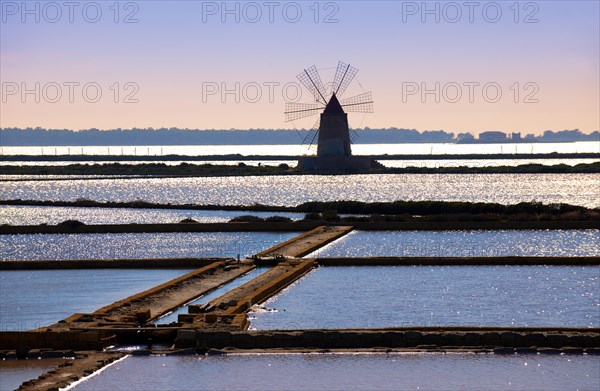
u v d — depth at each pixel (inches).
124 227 7864.2
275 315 4136.3
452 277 5201.8
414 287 4854.8
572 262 5689.0
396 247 6614.2
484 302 4451.3
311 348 3538.4
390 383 3159.5
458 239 7135.8
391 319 4050.2
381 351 3501.5
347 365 3351.4
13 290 4972.9
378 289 4803.2
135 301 4360.2
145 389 3083.2
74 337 3550.7
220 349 3523.6
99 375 3230.8
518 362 3373.5
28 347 3506.4
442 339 3558.1
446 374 3240.7
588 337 3523.6
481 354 3476.9
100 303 4554.6
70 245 7027.6
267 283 4803.2
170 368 3314.5
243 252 6471.5
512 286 4886.8
